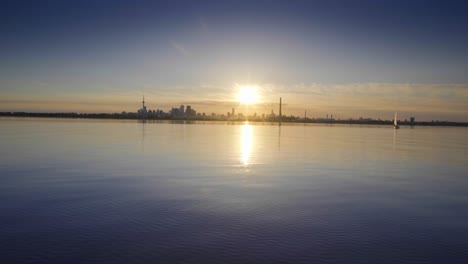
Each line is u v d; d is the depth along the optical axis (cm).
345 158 4312
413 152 5306
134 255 1191
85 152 4334
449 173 3192
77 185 2316
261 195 2111
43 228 1445
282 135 10019
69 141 5947
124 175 2731
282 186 2412
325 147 5909
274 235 1402
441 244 1339
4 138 6322
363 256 1215
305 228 1497
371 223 1584
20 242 1295
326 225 1543
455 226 1558
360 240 1365
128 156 4022
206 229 1459
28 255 1183
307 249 1265
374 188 2406
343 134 11650
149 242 1306
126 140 6481
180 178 2645
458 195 2206
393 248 1291
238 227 1492
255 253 1222
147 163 3466
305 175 2917
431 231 1486
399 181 2709
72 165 3225
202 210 1745
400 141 8325
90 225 1488
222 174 2875
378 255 1227
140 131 10156
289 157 4303
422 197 2138
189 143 6156
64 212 1672
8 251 1215
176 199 1964
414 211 1800
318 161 3950
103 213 1664
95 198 1956
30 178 2547
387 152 5225
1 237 1341
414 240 1376
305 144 6531
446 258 1213
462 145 7138
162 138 7275
